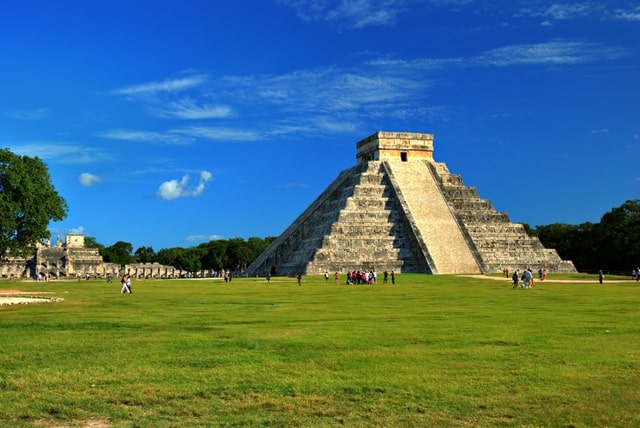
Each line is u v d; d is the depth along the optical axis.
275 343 25.30
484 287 73.56
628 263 140.12
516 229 129.12
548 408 15.77
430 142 140.38
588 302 48.25
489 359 21.70
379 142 137.62
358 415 15.33
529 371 19.73
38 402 16.50
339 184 142.50
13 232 86.31
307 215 141.12
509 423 14.63
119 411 15.76
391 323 32.84
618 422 14.62
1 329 30.66
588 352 23.03
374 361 21.41
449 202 128.88
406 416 15.23
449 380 18.61
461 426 14.48
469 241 120.31
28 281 129.12
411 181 133.12
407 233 122.62
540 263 123.06
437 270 113.81
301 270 118.88
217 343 25.33
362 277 86.00
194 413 15.58
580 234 159.25
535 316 36.53
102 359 21.98
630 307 43.00
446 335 27.64
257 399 16.73
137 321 34.22
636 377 18.92
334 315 37.72
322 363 21.11
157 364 21.06
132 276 189.75
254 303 49.16
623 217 142.50
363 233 122.75
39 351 23.66
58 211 89.62
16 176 83.19
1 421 15.05
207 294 64.25
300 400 16.59
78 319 35.53
